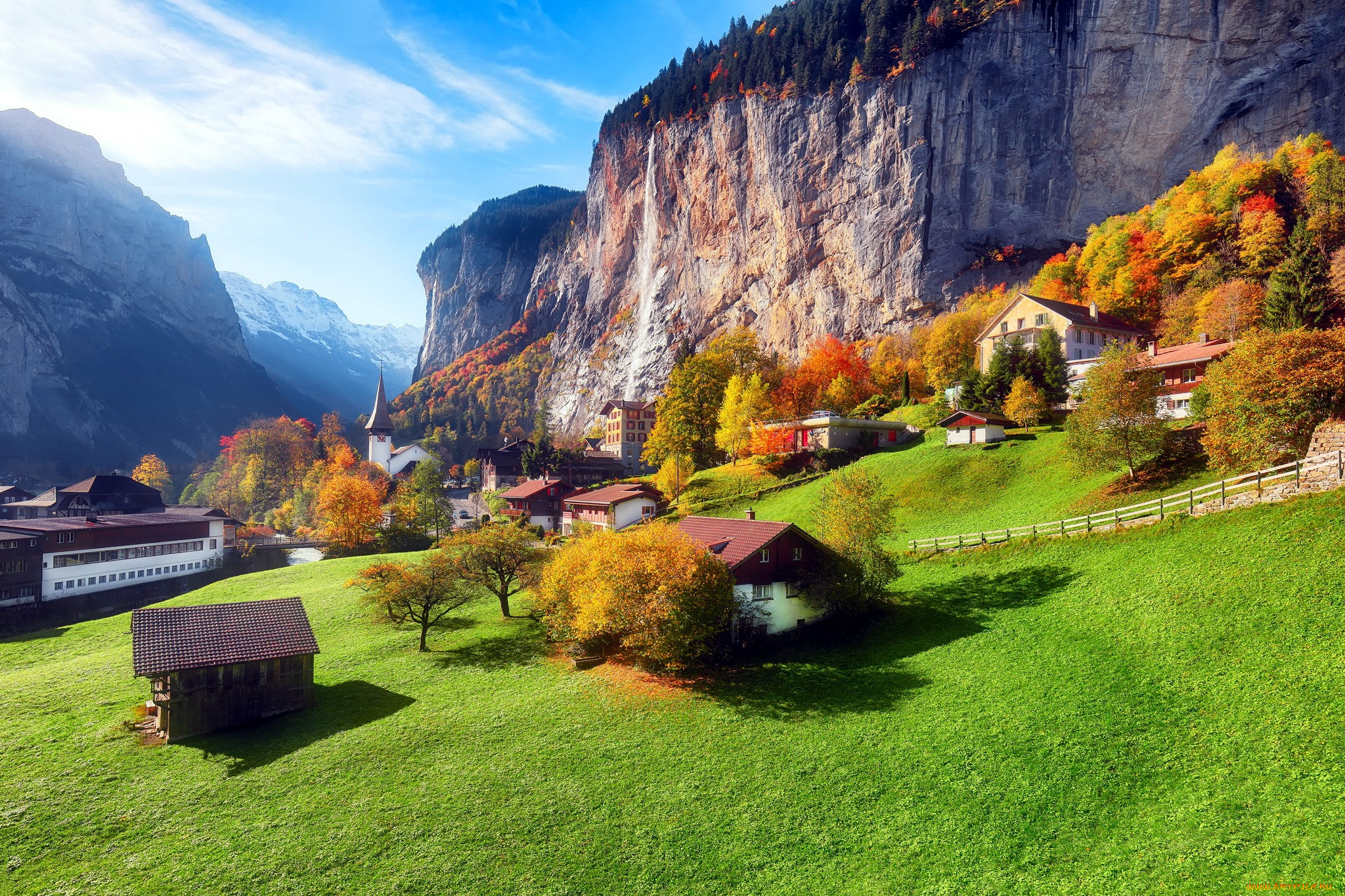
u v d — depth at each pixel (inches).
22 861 841.5
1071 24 4972.9
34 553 2610.7
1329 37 4323.3
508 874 765.9
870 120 5713.6
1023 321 3361.2
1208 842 648.4
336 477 3750.0
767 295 6801.2
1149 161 4837.6
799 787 880.3
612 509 2955.2
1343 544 1033.5
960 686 1077.1
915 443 2987.2
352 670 1525.6
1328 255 2556.6
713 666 1347.2
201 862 823.7
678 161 7716.5
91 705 1369.3
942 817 775.1
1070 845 695.1
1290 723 770.2
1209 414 1521.9
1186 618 1049.5
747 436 3449.8
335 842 848.3
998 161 5201.8
